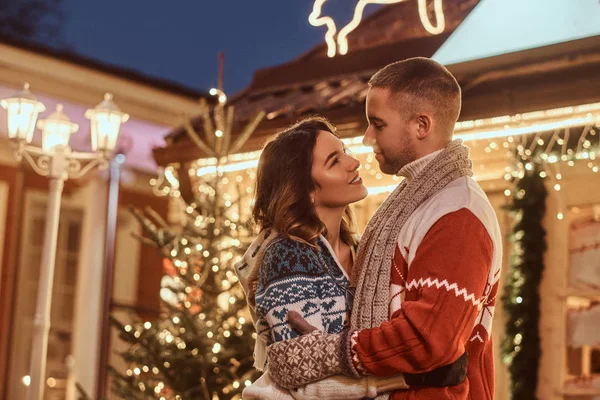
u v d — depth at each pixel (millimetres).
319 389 2762
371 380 2754
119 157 11805
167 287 6402
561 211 5762
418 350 2643
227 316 6238
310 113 6500
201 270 6391
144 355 6328
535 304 5793
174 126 13359
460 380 2775
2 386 11820
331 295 2898
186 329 6121
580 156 5652
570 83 5234
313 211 3021
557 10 5469
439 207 2795
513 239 5895
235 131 6965
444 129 2947
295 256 2914
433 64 2980
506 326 5859
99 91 12398
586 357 5633
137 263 12852
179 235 6516
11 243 11992
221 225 6449
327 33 6594
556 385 5680
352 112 6199
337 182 3066
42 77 11828
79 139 12383
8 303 11930
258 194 3145
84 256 12508
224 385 6113
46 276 7344
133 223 12805
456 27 5961
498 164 6051
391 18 7926
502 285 6039
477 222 2771
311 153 3072
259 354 3066
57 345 12438
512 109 5492
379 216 2998
